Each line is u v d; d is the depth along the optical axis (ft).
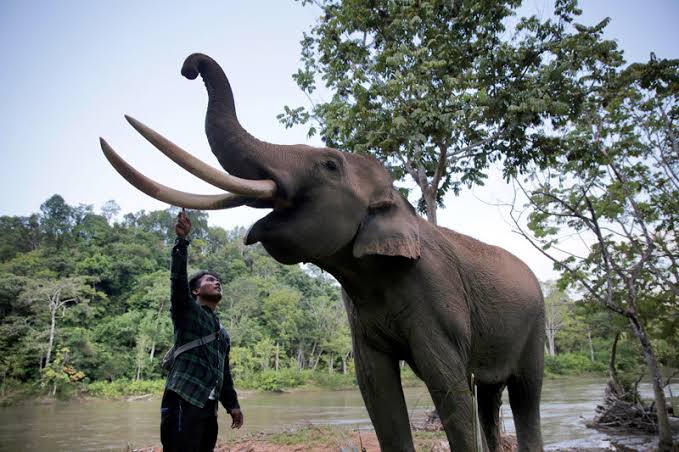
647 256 25.96
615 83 31.40
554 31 31.81
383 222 9.28
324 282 292.81
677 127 33.63
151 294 196.95
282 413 66.33
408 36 32.09
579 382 126.21
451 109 29.53
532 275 13.43
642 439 31.60
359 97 31.17
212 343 11.28
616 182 31.63
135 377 158.51
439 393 9.46
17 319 151.33
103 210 341.82
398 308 9.65
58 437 48.03
